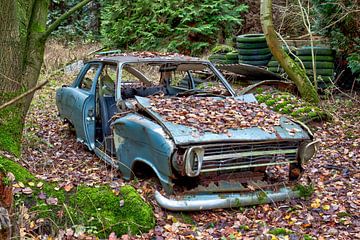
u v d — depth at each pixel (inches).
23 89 195.9
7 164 167.5
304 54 381.1
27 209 149.3
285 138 173.5
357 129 291.6
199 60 236.7
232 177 175.3
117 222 151.7
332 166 229.0
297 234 155.1
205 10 567.5
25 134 257.3
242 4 607.5
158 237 149.9
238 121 177.6
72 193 162.9
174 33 587.5
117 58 232.2
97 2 746.2
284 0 572.4
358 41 380.2
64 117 275.7
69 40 703.1
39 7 204.7
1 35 188.4
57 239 140.7
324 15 387.9
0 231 112.3
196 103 195.3
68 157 237.5
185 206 160.4
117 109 206.8
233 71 357.1
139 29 589.0
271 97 316.8
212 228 160.1
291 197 179.6
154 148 165.6
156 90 240.8
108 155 220.2
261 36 428.5
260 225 161.6
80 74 267.3
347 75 409.4
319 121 303.9
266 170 202.2
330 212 173.9
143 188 179.3
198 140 158.9
